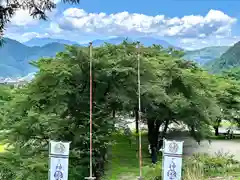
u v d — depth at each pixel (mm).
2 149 21750
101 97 19406
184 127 32562
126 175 20953
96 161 18938
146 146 29797
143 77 19969
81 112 18781
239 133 41375
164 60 25266
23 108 18469
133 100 20156
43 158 16391
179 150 10219
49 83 18531
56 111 18297
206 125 29312
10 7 6887
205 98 24328
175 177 10250
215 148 30125
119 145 29250
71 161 18156
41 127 17656
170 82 22688
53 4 7160
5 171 15609
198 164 15617
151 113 24656
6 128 18125
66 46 20641
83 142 18359
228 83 35625
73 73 18703
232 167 16672
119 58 20141
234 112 35406
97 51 19797
